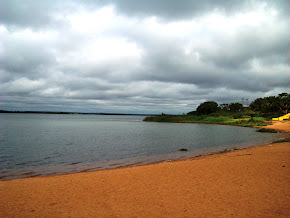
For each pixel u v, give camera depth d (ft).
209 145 86.99
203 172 34.58
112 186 29.27
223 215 19.15
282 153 47.70
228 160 43.60
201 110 398.83
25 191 27.94
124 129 200.03
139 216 19.52
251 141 95.81
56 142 101.14
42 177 36.83
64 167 49.88
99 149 79.66
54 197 25.38
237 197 23.27
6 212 21.04
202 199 23.17
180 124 298.76
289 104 292.40
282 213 19.08
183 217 19.04
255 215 18.90
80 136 131.64
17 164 53.67
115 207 21.83
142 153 70.28
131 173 36.83
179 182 29.81
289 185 26.23
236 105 438.81
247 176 30.89
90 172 40.42
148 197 24.40
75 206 22.36
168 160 55.52
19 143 95.91
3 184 31.63
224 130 173.68
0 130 168.45
